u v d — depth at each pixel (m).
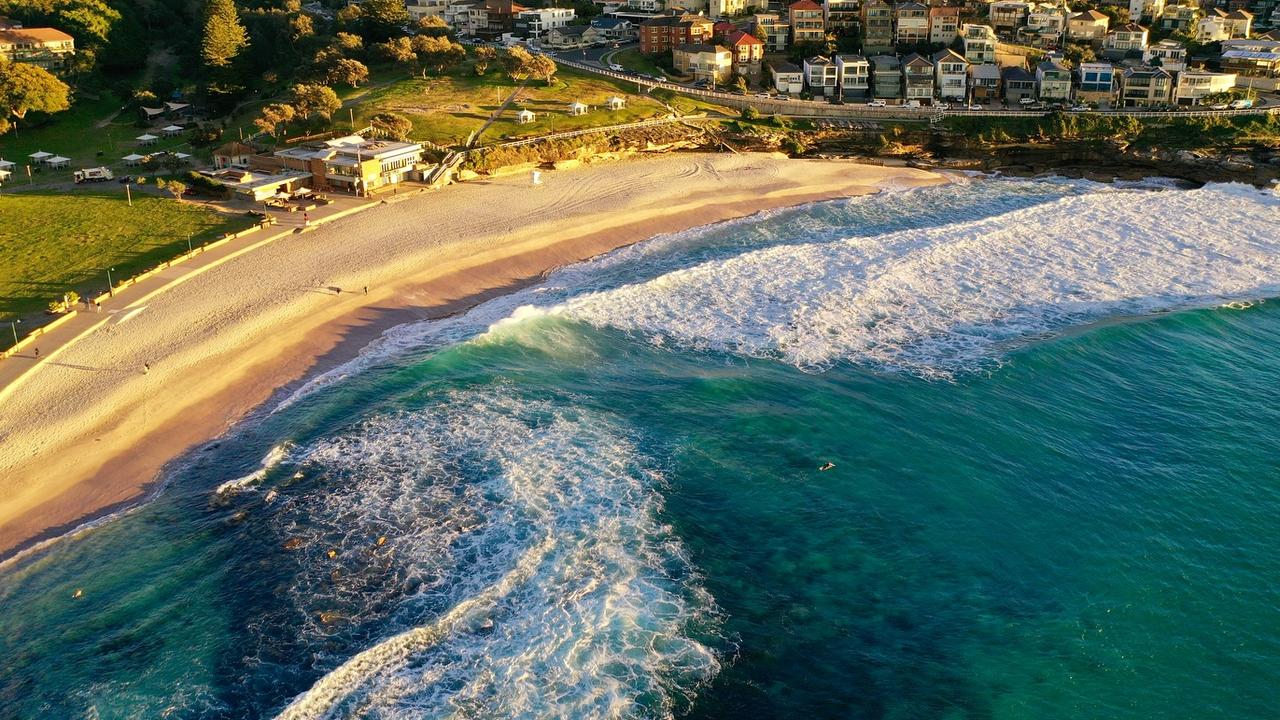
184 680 37.03
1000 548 44.44
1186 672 37.12
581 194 98.25
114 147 110.88
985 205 97.44
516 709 35.16
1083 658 37.88
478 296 73.31
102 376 58.91
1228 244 80.56
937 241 81.06
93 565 43.56
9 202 89.25
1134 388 58.25
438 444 52.00
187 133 116.62
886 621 40.06
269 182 93.50
